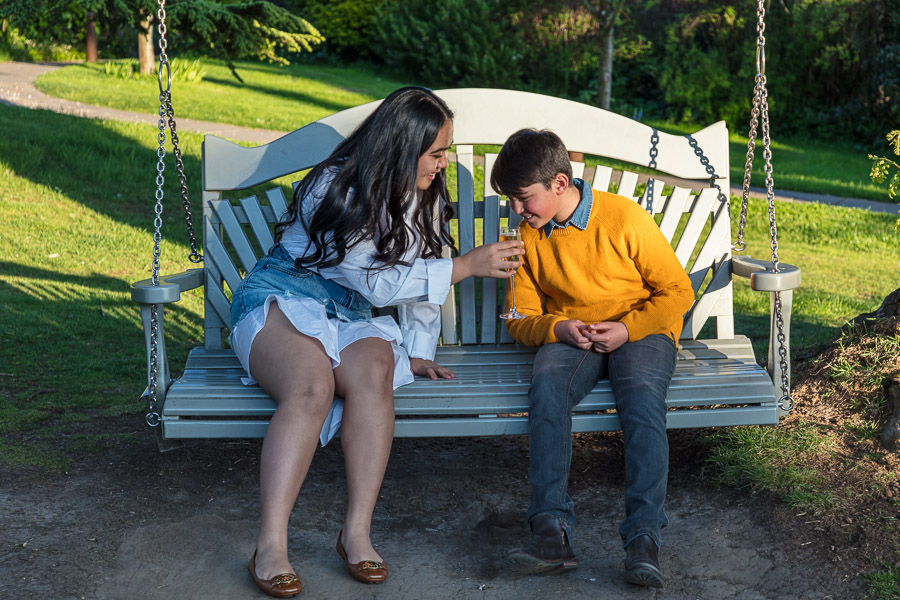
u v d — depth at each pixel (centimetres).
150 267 660
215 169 341
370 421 252
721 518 277
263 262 286
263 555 235
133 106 1376
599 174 351
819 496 273
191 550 262
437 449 354
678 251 341
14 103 1288
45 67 1911
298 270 276
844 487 278
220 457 334
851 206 1095
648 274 287
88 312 539
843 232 892
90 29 1972
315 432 245
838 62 1764
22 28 1422
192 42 1395
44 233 723
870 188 1233
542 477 251
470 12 2144
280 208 342
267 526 238
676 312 279
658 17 2034
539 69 2112
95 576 246
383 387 258
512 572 240
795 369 367
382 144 262
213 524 277
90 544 263
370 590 243
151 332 283
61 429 357
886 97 1714
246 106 1488
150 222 793
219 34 1372
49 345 472
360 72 2320
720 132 347
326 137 345
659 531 244
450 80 2166
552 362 276
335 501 302
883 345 330
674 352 284
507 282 304
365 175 261
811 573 244
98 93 1467
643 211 291
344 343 268
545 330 286
